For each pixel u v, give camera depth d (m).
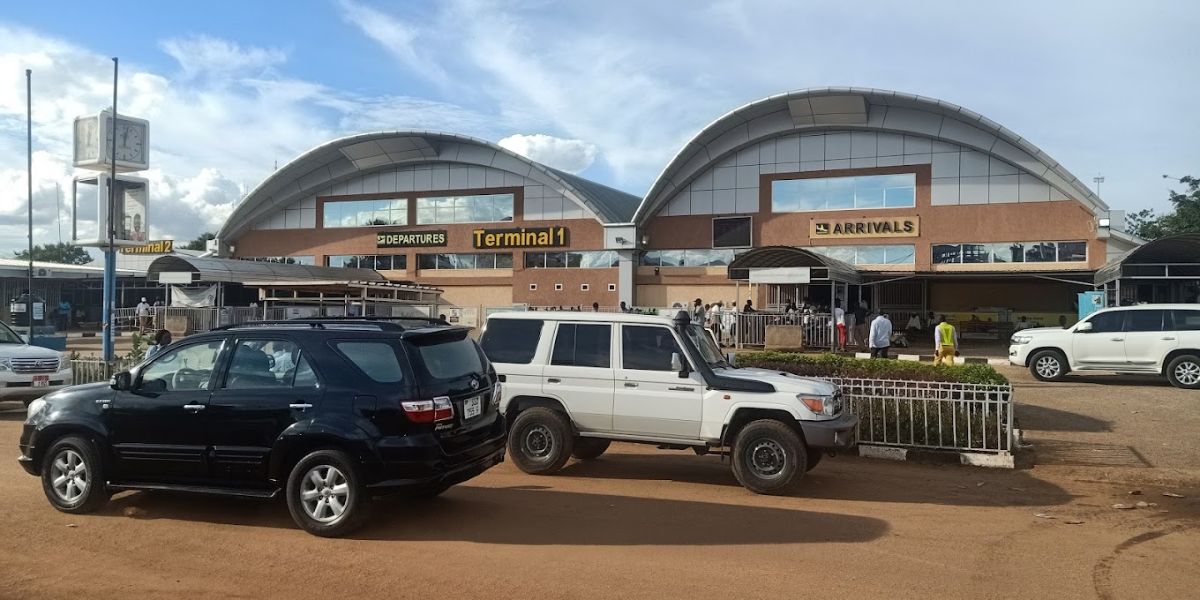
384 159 40.53
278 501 7.68
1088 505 8.12
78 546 6.27
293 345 6.92
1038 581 5.70
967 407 10.38
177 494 7.91
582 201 37.34
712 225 34.69
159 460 6.95
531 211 38.72
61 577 5.54
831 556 6.17
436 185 40.50
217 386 6.94
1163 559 6.29
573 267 37.78
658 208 35.62
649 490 8.48
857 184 32.44
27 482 8.46
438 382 6.82
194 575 5.60
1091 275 28.36
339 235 42.25
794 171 33.31
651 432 8.89
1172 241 21.09
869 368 12.38
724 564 5.91
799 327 25.91
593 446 10.18
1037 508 7.97
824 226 32.78
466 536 6.58
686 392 8.73
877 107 31.78
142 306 34.38
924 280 34.91
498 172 39.31
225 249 43.84
